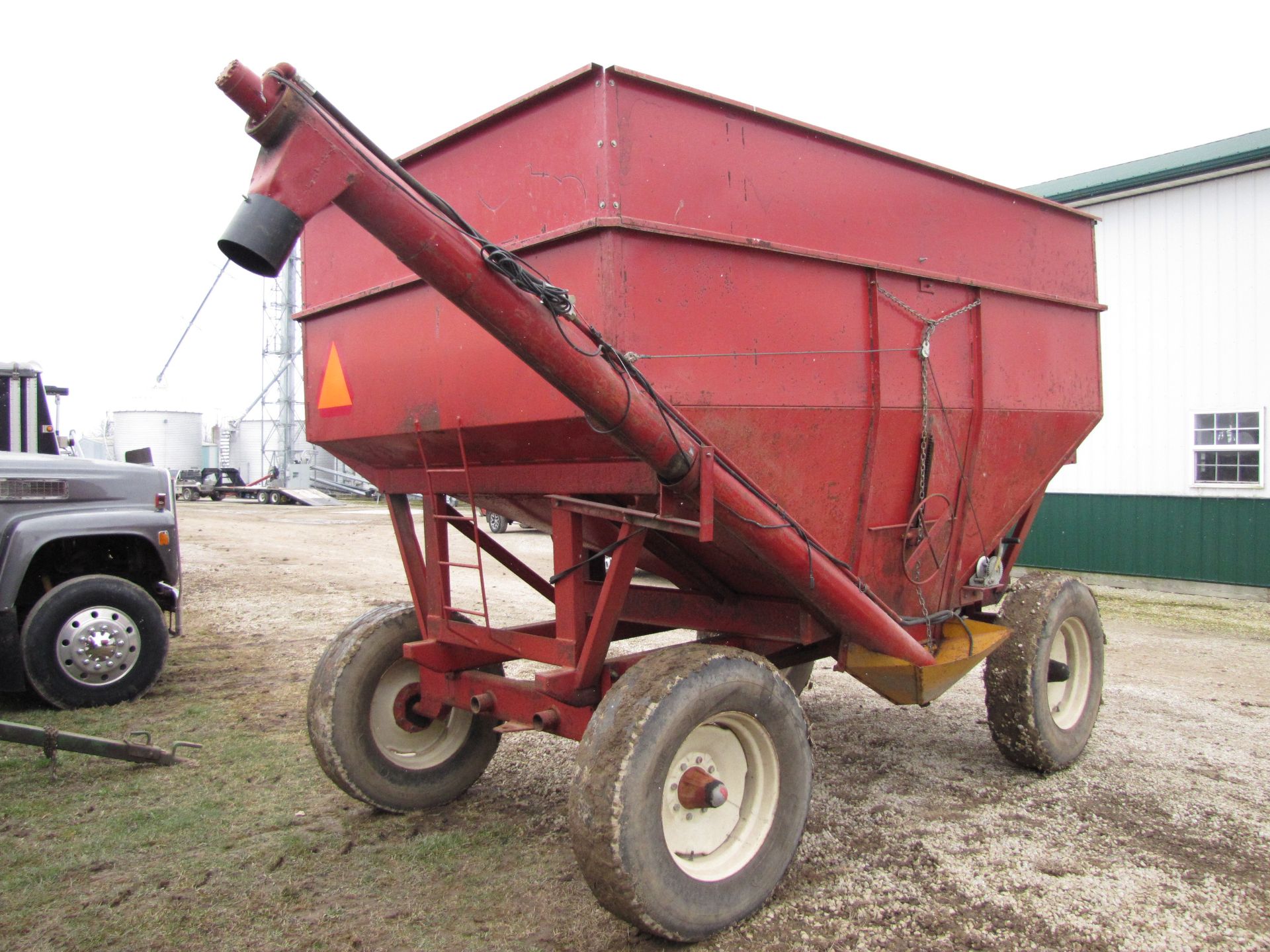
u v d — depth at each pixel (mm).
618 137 3076
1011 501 5285
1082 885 3600
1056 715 5109
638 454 3041
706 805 3195
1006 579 5543
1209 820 4277
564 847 3977
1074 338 5539
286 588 11992
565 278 3195
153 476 6918
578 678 3531
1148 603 10836
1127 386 12391
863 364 4031
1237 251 11406
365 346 4090
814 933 3248
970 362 4734
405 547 4426
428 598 4215
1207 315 11664
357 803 4488
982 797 4602
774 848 3408
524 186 3355
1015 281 4996
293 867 3783
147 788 4684
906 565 4492
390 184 2637
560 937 3230
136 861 3842
